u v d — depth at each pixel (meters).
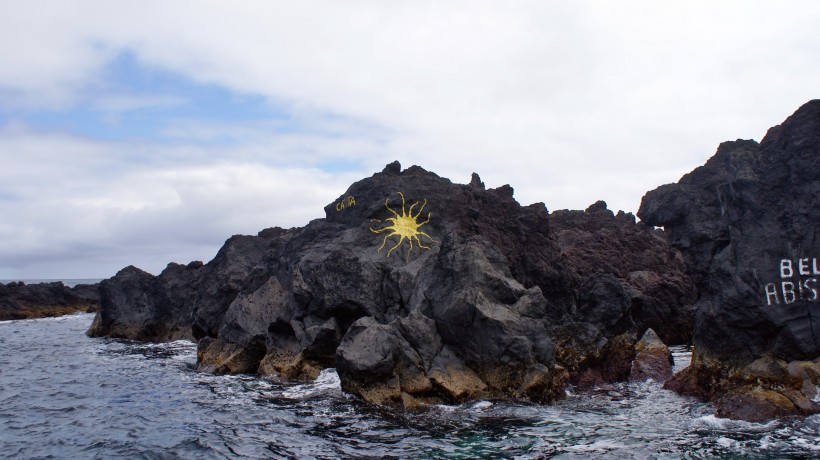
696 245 28.25
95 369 37.28
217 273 48.59
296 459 17.75
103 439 20.80
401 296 31.75
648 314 44.25
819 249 21.23
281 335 33.91
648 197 32.28
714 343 23.23
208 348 37.03
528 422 20.75
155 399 27.17
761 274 21.98
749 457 16.47
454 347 25.39
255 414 23.27
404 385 23.80
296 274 34.03
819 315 20.73
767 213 22.52
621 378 28.59
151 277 63.56
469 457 17.20
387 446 18.48
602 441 18.47
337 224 41.62
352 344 24.70
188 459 18.28
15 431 22.17
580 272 48.75
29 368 38.34
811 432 18.31
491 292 25.81
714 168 30.38
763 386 20.62
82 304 103.75
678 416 21.16
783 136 23.14
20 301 93.50
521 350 23.94
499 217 41.22
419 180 39.97
